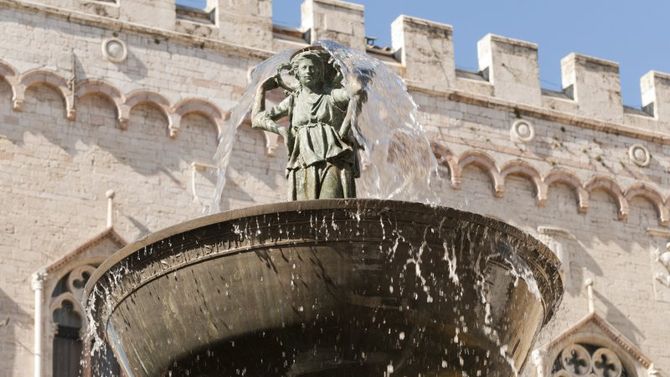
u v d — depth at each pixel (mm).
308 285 19281
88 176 39281
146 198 39750
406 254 19359
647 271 46188
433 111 44375
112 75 40312
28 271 37906
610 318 45094
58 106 39594
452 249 19531
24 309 37531
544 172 45500
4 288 37531
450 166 44000
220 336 19609
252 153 41406
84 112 39812
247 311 19438
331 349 19516
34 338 37281
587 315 44594
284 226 19203
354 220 19203
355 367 19672
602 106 47219
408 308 19438
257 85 23438
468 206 44062
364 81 21734
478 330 19906
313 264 19234
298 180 21078
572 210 45812
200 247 19484
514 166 45125
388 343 19547
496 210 44500
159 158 40281
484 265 19781
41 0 40094
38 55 39625
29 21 39875
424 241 19406
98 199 39219
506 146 45156
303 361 19625
